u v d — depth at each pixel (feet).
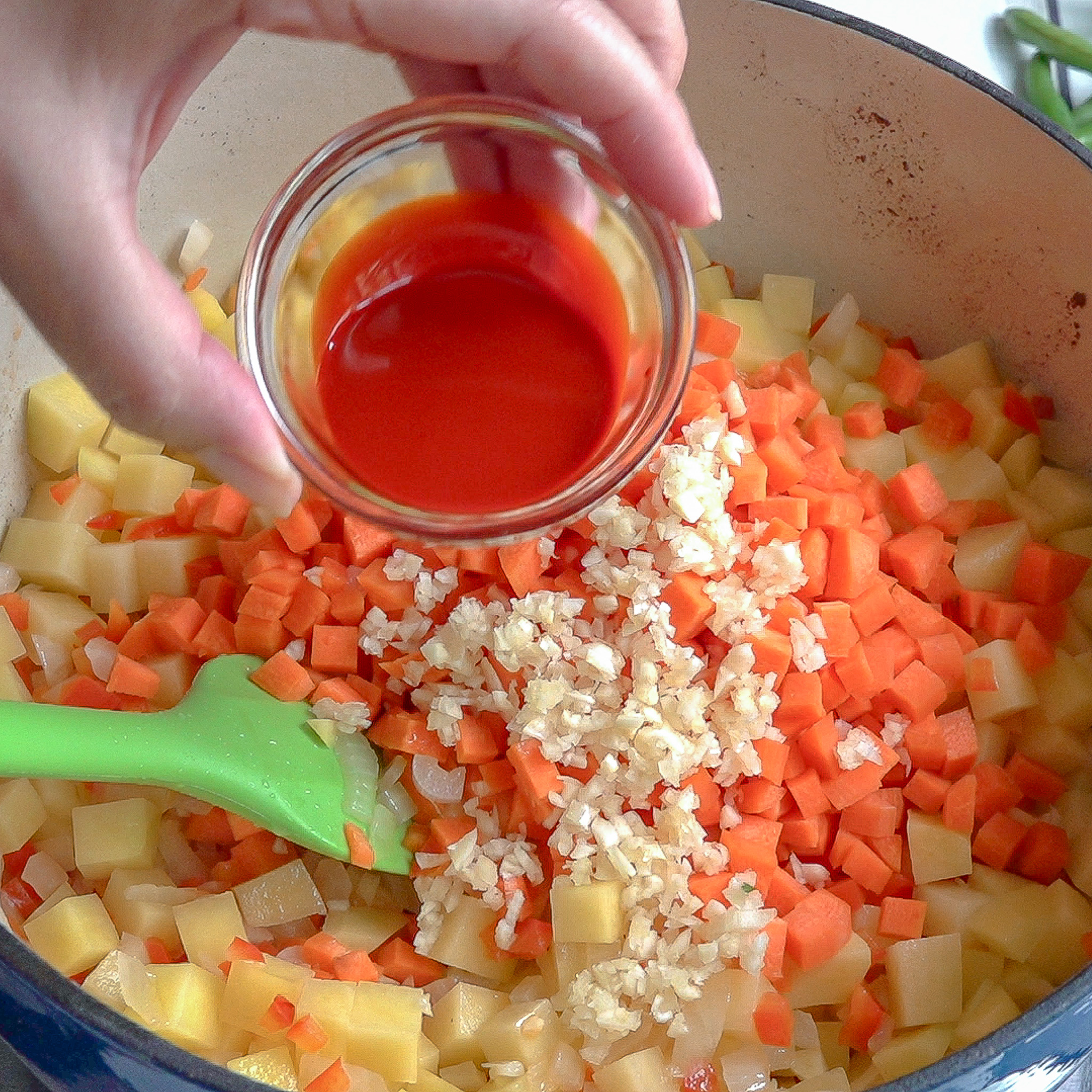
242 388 0.97
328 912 1.14
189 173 1.24
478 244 1.11
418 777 1.14
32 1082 1.11
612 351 1.09
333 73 1.23
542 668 1.12
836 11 1.17
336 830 1.11
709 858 1.10
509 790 1.14
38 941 1.08
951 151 1.19
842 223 1.27
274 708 1.13
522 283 1.10
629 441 1.04
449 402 1.07
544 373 1.08
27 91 0.91
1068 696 1.15
